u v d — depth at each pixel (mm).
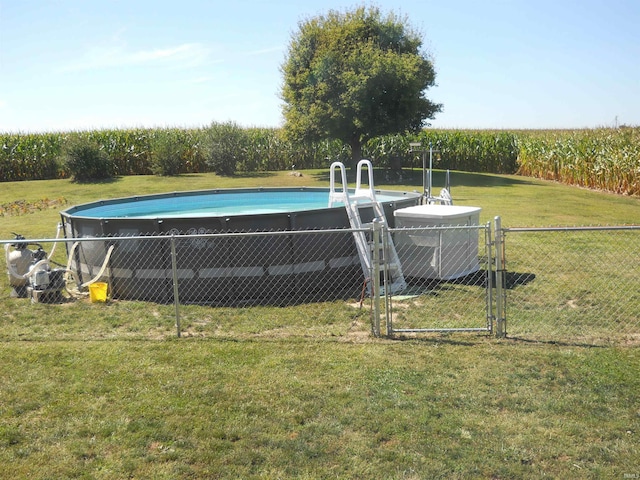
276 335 6504
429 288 8492
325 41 28750
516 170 32750
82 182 27422
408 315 7172
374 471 3730
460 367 5379
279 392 4918
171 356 5828
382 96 27844
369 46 27969
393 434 4199
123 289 8273
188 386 5086
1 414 4609
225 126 30531
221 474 3736
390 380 5109
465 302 7684
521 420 4371
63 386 5133
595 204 19500
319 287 8367
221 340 6336
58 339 6523
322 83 27406
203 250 7965
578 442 4051
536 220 15555
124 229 8180
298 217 8172
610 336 6211
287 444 4066
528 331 6465
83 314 7520
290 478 3674
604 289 8102
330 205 9305
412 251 8938
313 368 5434
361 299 7547
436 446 4016
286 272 8156
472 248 9078
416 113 28859
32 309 7777
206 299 8031
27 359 5793
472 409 4555
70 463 3891
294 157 34531
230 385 5086
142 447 4086
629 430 4207
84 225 8578
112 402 4805
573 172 25953
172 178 28938
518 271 9297
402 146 33562
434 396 4785
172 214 12297
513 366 5383
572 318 6902
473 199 20516
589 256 10281
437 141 33812
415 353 5781
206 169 33188
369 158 34156
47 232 14367
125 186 25734
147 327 6941
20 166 31250
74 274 8633
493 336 6250
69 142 28188
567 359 5516
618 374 5152
